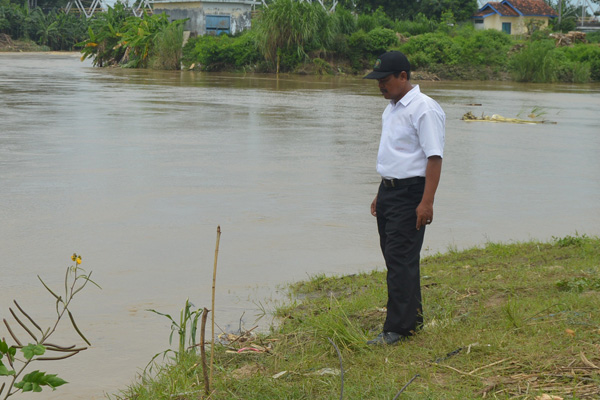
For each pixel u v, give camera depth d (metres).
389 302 4.69
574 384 3.67
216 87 34.91
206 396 3.97
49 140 15.14
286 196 10.09
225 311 5.78
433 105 4.45
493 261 7.04
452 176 12.06
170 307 5.81
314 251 7.50
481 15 69.38
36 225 8.18
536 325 4.65
